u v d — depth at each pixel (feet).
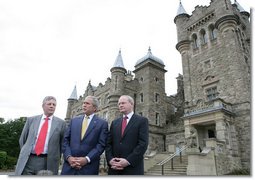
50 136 17.11
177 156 54.44
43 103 18.43
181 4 92.68
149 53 104.27
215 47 71.05
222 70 66.18
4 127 156.87
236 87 60.39
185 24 86.02
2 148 147.13
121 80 96.12
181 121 81.71
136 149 14.57
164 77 104.99
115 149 15.30
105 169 61.26
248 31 79.77
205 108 58.54
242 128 55.57
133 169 14.06
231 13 68.64
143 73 101.60
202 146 58.80
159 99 96.68
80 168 14.12
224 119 52.85
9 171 82.38
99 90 114.11
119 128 16.01
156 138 85.05
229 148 50.31
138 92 100.07
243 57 65.57
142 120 15.93
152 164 53.26
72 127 16.38
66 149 15.34
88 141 15.40
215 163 43.27
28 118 18.49
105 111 102.63
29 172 15.67
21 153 16.17
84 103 17.04
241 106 57.57
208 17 76.79
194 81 75.10
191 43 81.00
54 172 16.48
